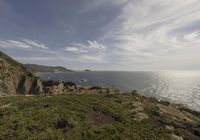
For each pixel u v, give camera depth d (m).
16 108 24.95
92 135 18.45
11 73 79.00
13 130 18.00
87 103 28.86
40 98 33.22
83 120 21.95
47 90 67.50
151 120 25.78
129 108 30.17
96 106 27.42
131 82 193.12
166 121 27.52
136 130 21.44
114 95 39.94
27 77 84.94
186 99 106.56
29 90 81.00
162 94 123.19
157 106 36.97
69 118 21.34
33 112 22.88
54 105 26.73
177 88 163.00
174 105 46.19
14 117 21.00
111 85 151.88
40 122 19.89
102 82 174.62
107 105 28.94
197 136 25.23
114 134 19.47
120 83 174.25
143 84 179.25
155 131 22.39
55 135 17.66
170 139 21.19
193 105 89.62
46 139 16.86
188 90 149.75
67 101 29.20
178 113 36.41
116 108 28.05
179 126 26.88
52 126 19.53
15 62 90.88
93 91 51.03
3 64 78.06
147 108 32.25
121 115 24.95
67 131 18.84
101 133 19.19
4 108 24.86
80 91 51.12
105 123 22.27
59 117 21.41
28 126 18.84
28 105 27.16
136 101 37.06
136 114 27.14
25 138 16.75
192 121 33.19
